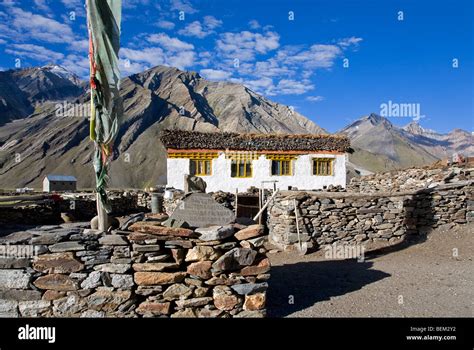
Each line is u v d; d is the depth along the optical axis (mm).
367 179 20859
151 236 5793
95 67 6086
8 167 141750
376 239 12812
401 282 8445
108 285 5645
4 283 5531
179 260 5852
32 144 156625
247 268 6055
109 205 6199
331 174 26562
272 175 25734
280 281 8844
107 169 6188
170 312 5742
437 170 15586
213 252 5914
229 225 6461
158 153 144000
